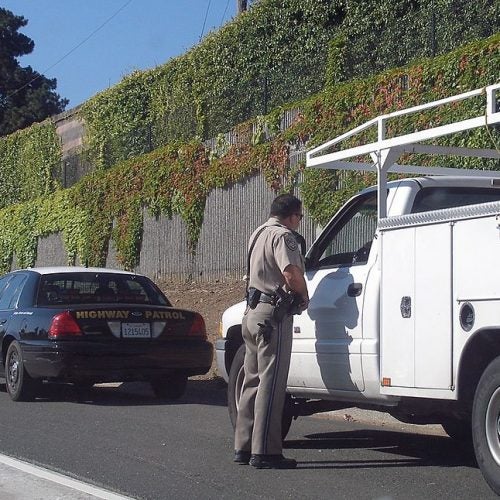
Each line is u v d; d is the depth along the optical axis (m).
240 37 28.14
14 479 8.96
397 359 8.45
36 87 76.62
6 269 39.50
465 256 7.75
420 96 19.11
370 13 23.92
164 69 31.62
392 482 8.59
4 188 41.97
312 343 9.59
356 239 9.78
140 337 14.13
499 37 17.64
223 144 25.78
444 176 9.79
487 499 7.85
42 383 14.92
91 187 32.62
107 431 11.64
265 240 9.11
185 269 27.41
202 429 11.77
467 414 8.46
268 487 8.41
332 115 21.42
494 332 7.52
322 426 12.30
